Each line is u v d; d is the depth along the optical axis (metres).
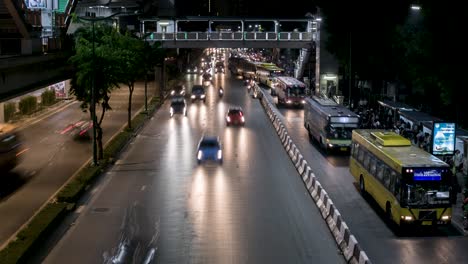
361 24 69.56
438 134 36.50
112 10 116.31
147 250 25.38
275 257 24.59
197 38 96.25
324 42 82.25
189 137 55.25
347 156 46.66
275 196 34.41
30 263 23.98
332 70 86.38
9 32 55.94
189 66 155.75
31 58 49.78
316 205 32.38
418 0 54.97
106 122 63.59
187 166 42.47
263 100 81.56
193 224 28.97
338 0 71.31
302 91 78.44
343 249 24.94
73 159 44.56
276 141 53.66
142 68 62.72
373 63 68.12
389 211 29.31
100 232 27.84
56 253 25.14
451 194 27.33
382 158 30.70
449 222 27.55
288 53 146.75
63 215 30.19
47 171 40.53
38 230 26.66
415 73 51.09
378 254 25.05
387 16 68.44
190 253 25.00
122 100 84.81
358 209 31.88
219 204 32.56
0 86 43.78
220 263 23.91
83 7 108.81
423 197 27.19
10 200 33.19
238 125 62.50
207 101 86.44
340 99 73.62
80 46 43.75
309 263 24.02
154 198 33.81
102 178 38.84
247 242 26.41
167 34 95.94
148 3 135.12
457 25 43.34
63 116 67.56
